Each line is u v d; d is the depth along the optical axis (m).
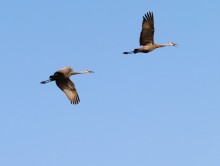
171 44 49.38
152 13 48.25
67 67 46.50
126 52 48.38
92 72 47.06
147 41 48.94
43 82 46.00
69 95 46.41
